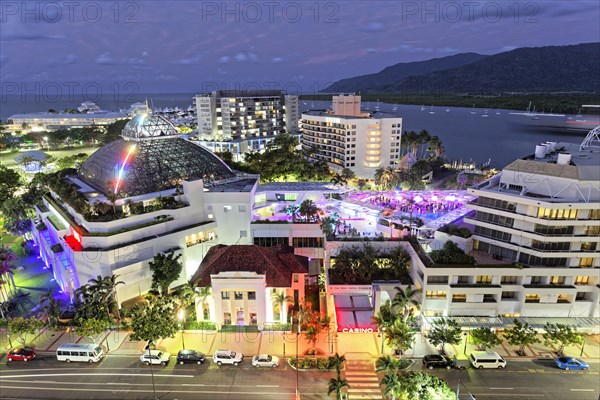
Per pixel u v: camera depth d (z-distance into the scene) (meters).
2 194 130.12
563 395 54.97
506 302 67.56
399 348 62.22
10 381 59.38
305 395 55.69
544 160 74.12
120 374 60.56
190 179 104.25
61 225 90.25
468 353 64.38
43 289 87.06
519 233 66.62
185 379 59.22
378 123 189.75
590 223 62.62
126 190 95.00
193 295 69.06
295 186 116.81
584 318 67.12
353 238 79.81
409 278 74.44
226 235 94.75
